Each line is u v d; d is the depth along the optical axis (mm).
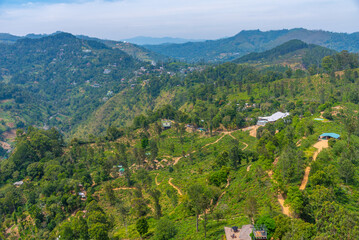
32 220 107625
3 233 105375
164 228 69000
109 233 78188
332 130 106250
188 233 66750
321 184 62312
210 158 133625
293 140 108938
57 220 100875
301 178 72375
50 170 135125
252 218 59719
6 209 116562
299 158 76812
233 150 103688
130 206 99000
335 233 44438
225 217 69500
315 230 46625
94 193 115750
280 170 77938
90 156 151750
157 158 148875
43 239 92625
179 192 101625
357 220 46250
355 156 76250
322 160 76938
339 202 57312
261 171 79562
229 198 79062
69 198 106875
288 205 60500
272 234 50156
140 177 115938
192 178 110875
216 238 57875
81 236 76250
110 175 135000
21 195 125312
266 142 109562
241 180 86500
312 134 106688
